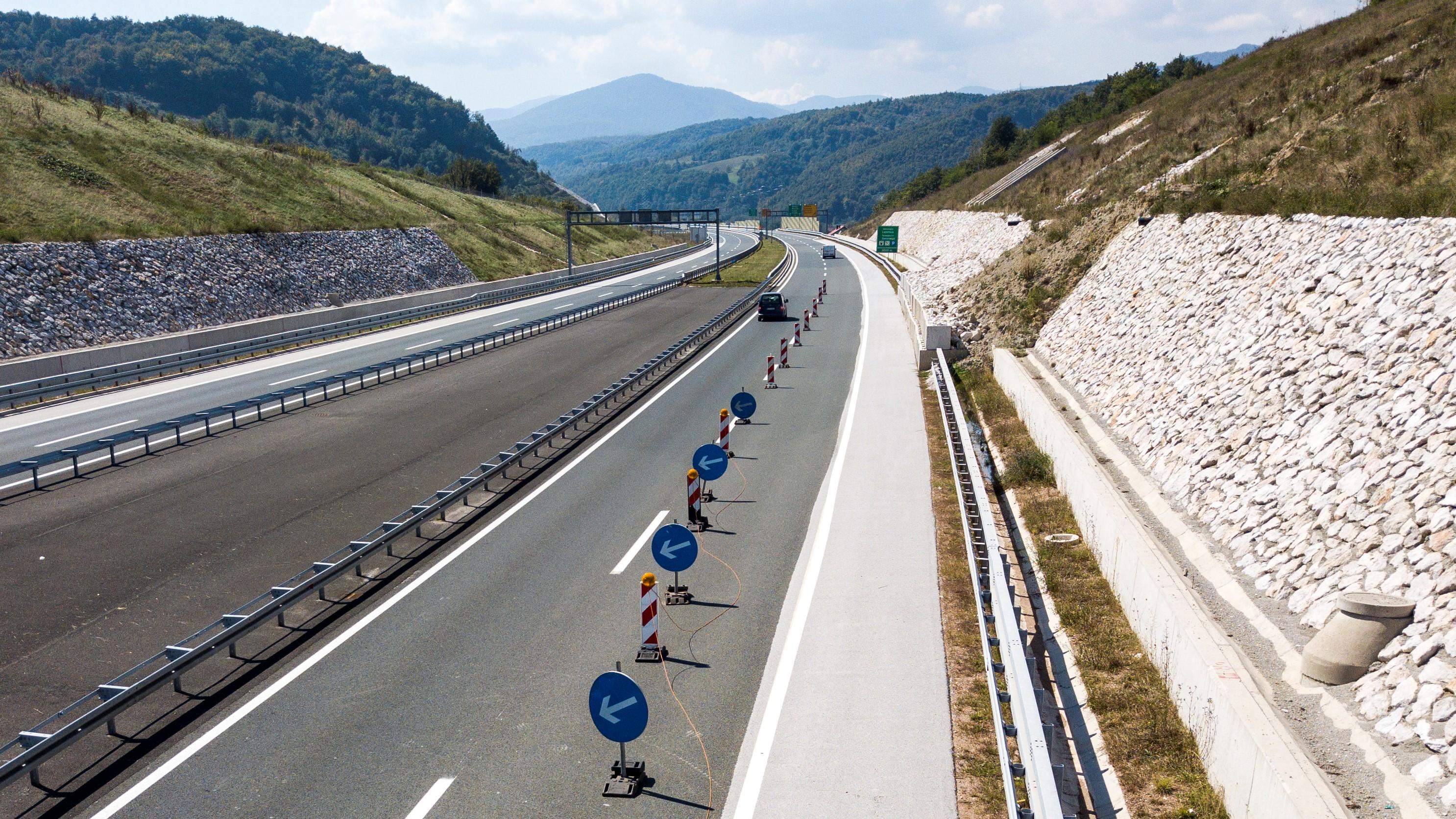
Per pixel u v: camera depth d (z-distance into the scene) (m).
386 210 67.69
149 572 14.18
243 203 53.91
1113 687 10.74
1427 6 34.38
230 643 11.12
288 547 15.29
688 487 16.38
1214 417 15.51
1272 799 7.30
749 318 48.19
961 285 41.34
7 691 10.55
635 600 13.27
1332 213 17.55
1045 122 103.38
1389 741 7.70
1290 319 15.83
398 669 11.20
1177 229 25.16
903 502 17.72
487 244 74.38
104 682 10.80
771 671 11.09
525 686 10.77
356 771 9.04
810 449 21.92
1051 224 38.62
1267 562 11.39
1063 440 18.00
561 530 16.36
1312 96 30.02
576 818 8.32
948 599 13.15
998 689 9.98
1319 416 12.93
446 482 19.06
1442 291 12.54
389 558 15.05
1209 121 38.25
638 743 9.55
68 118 52.38
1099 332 25.12
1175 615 10.30
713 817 8.31
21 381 27.56
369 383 30.36
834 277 72.44
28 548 15.11
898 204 131.38
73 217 41.34
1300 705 8.60
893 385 29.53
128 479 19.22
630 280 76.19
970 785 8.74
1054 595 13.39
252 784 8.84
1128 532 12.77
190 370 32.97
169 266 41.12
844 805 8.45
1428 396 11.18
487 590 13.68
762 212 143.75
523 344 39.12
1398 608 8.63
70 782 8.88
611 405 27.36
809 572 14.26
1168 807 8.59
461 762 9.21
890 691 10.55
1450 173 16.23
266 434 23.25
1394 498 10.37
